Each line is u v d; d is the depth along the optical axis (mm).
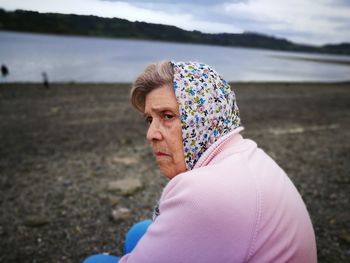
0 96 19906
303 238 1036
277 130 10141
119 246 3252
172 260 950
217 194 935
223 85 1184
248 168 1049
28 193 4613
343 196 4371
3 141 8430
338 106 18281
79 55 94062
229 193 944
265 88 32562
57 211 4016
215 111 1116
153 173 5461
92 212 3977
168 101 1129
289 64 128875
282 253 962
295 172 5488
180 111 1102
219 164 1041
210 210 920
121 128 10445
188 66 1159
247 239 921
